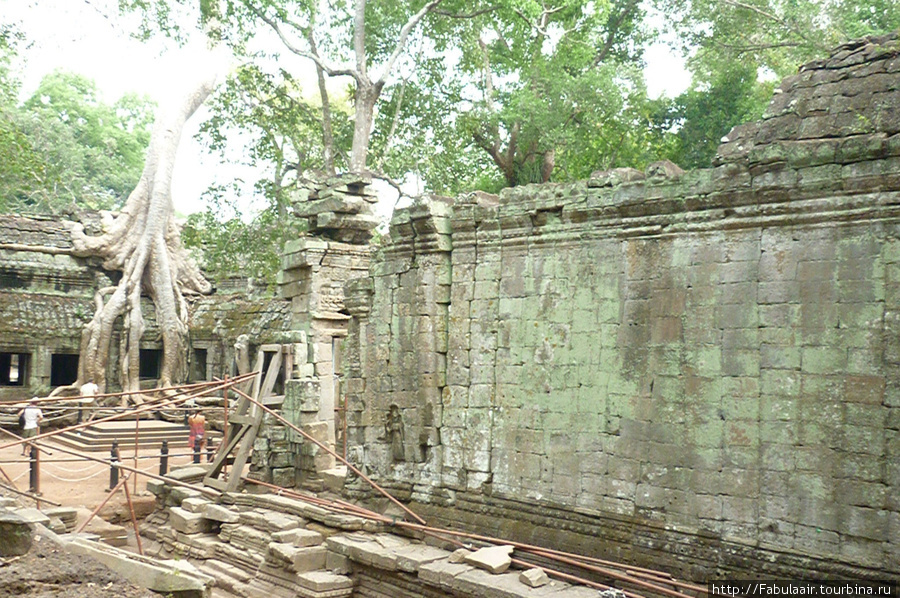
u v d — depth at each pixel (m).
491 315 16.20
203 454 27.52
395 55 32.47
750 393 12.54
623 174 14.31
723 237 13.02
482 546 15.36
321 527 17.61
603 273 14.53
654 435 13.57
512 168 35.84
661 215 13.76
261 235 36.06
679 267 13.49
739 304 12.77
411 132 36.41
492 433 15.97
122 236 40.16
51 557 9.30
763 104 28.17
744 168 12.74
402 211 17.64
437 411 16.95
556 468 14.88
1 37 24.67
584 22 32.56
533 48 34.31
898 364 11.20
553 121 30.31
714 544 12.70
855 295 11.64
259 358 22.36
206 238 36.06
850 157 11.69
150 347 40.78
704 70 29.11
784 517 12.07
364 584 16.11
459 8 34.25
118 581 8.88
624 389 14.04
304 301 23.95
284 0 31.78
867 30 23.66
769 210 12.47
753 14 26.83
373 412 18.44
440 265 17.08
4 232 39.00
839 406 11.67
